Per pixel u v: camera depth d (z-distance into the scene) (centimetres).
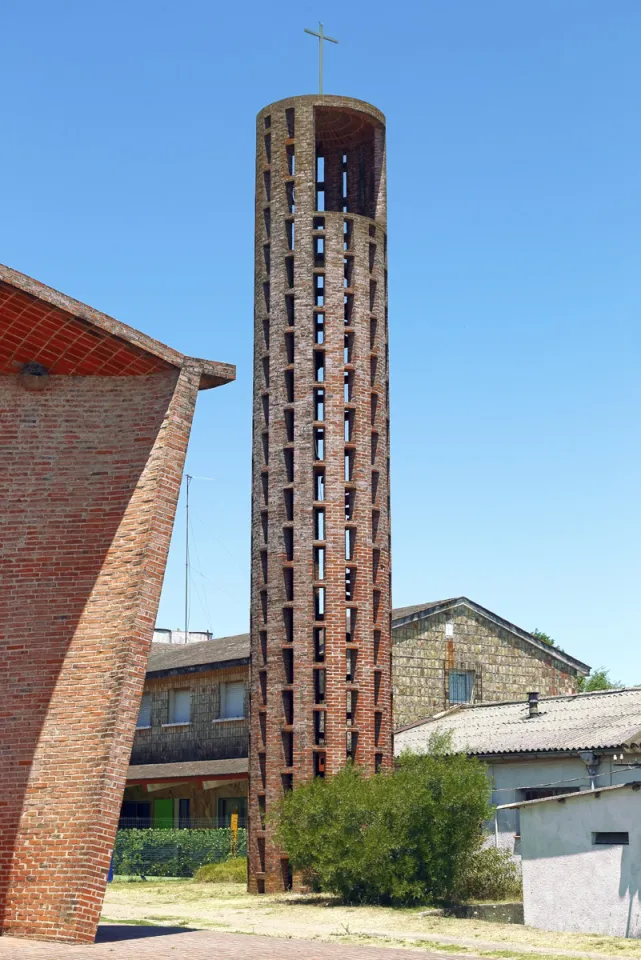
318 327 3338
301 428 3198
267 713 3112
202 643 5216
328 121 3462
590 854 2186
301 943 1866
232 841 3875
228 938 1900
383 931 2195
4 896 1750
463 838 2591
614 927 2114
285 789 3083
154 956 1574
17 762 1814
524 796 3111
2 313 1853
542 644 4741
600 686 5956
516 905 2442
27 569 1909
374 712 3125
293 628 3117
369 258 3362
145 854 3934
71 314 1820
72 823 1752
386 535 3269
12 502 1947
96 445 1952
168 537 1873
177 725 4522
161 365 1933
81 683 1823
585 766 2955
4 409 1997
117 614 1839
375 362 3325
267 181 3425
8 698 1853
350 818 2695
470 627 4547
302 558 3138
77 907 1706
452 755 2797
